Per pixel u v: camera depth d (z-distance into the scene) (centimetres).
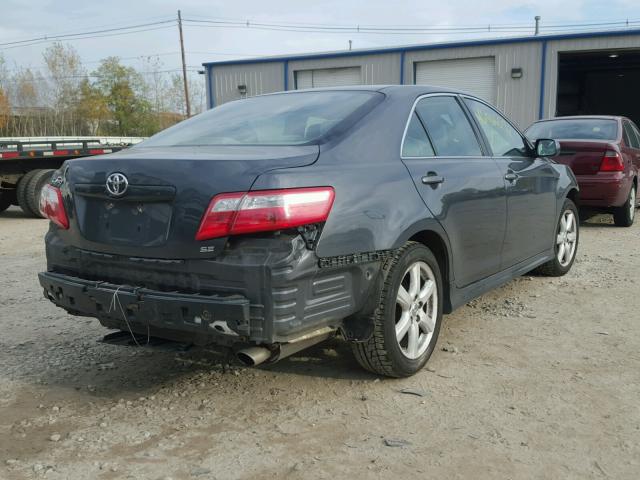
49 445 285
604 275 594
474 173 400
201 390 344
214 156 292
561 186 550
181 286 285
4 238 910
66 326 466
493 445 279
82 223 315
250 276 267
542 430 293
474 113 444
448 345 406
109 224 305
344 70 2305
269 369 371
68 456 275
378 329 326
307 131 330
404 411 313
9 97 5047
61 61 5288
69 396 339
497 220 427
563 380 350
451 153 397
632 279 577
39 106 5247
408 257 334
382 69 2234
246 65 2461
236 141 340
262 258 268
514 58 2039
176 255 281
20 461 271
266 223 267
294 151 302
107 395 340
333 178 295
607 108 3375
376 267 315
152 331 307
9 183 1188
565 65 2820
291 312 272
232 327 270
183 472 261
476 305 498
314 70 2359
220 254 273
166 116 5916
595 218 1012
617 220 902
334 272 292
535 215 495
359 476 256
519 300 511
